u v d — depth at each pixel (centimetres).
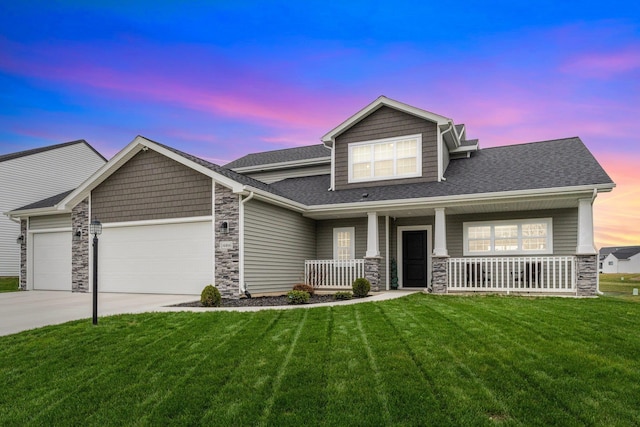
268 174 1920
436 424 346
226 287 1155
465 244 1375
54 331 688
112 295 1260
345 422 352
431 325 691
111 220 1366
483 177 1342
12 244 2181
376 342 584
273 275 1290
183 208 1248
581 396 397
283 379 448
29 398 423
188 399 404
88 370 498
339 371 469
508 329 657
